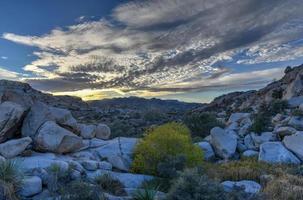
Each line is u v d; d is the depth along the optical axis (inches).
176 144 604.1
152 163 587.8
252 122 1181.7
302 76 2111.2
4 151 534.9
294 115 1147.3
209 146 881.5
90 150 684.7
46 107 668.1
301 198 426.6
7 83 714.8
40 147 593.6
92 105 4229.8
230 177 562.6
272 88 2544.3
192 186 375.9
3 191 386.9
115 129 1525.6
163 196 426.3
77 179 470.9
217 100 3267.7
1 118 580.4
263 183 515.5
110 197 425.1
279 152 796.0
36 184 430.6
